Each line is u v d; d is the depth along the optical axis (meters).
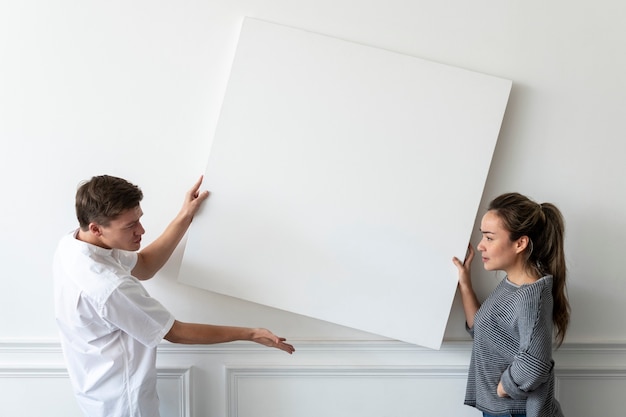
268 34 2.23
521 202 2.02
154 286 2.41
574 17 2.24
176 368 2.43
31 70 2.28
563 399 2.46
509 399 2.02
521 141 2.31
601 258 2.37
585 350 2.43
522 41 2.25
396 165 2.26
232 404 2.47
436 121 2.24
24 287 2.40
